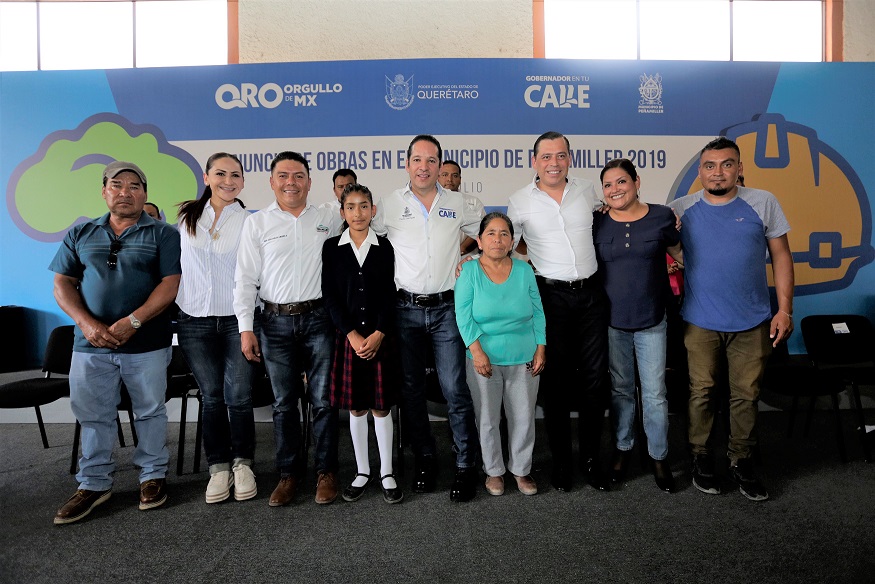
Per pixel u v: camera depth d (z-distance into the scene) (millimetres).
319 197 3857
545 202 2283
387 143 3824
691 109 3861
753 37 4391
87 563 1765
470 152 3836
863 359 3148
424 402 2322
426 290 2207
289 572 1688
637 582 1605
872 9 4312
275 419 2244
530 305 2195
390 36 4230
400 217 2244
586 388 2311
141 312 2154
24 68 4340
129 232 2213
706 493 2238
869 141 3896
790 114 3873
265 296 2191
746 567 1679
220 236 2246
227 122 3836
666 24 4391
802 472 2465
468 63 3811
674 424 3207
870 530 1906
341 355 2191
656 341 2264
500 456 2273
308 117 3824
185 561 1767
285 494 2195
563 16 4344
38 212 3900
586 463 2342
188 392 2684
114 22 4359
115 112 3850
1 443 3082
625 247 2219
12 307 3807
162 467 2256
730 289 2227
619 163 2221
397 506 2162
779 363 3256
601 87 3834
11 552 1843
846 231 3922
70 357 3057
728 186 2203
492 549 1812
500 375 2246
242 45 4242
